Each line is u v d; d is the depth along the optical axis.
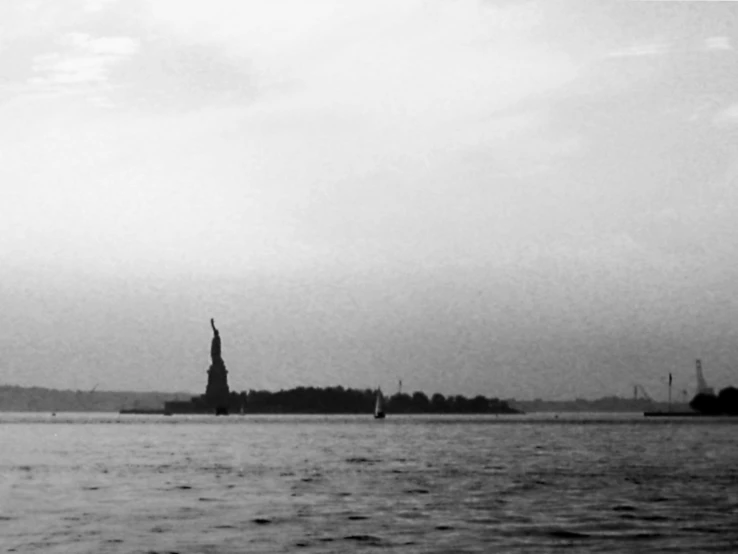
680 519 60.88
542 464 115.12
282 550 49.50
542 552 48.78
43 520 60.94
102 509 67.19
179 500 73.31
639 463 116.00
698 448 156.88
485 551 49.09
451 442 191.38
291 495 77.31
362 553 48.62
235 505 69.88
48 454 140.75
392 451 152.75
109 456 135.88
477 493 78.31
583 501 71.81
